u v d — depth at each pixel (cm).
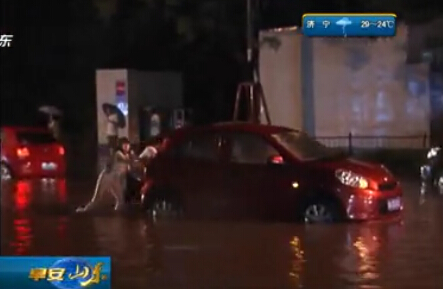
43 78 8544
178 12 7256
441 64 5472
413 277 2530
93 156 6944
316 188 3366
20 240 3316
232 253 2936
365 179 3356
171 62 7844
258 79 5438
